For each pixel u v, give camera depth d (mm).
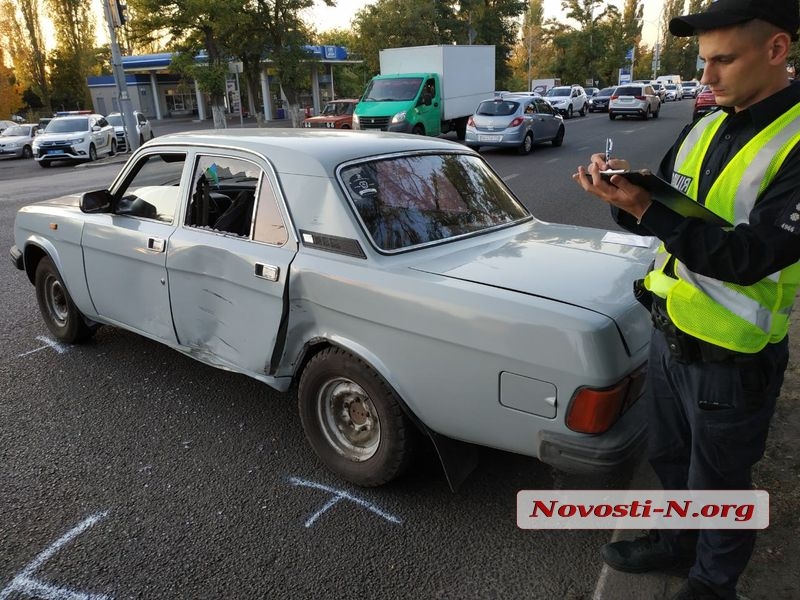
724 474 2123
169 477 3424
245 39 27266
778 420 3527
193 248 3646
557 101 35344
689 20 1858
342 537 2949
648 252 3250
